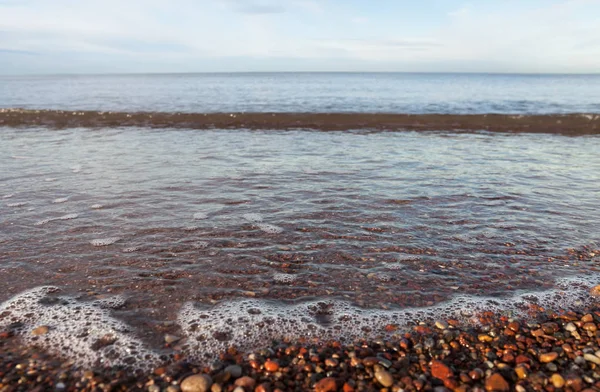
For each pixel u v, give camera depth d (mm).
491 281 3277
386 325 2707
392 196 5445
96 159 7461
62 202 5062
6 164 6980
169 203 5102
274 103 19062
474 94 27719
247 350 2443
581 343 2488
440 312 2854
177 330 2619
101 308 2846
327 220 4598
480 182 6102
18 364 2258
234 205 5070
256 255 3730
